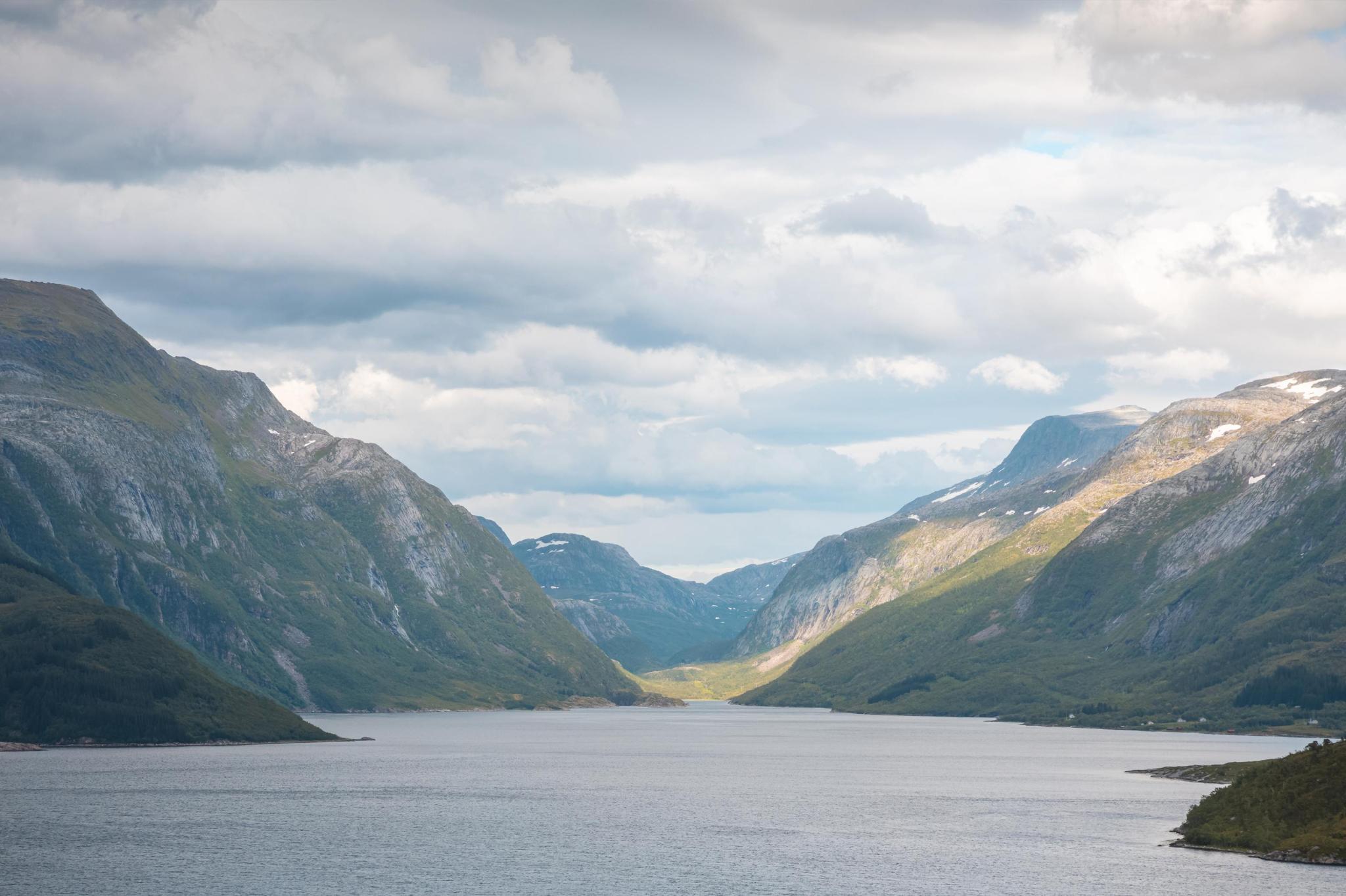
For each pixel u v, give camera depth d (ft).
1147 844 598.75
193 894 489.67
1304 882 478.18
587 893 494.18
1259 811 579.89
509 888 503.61
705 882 517.14
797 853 588.09
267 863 553.23
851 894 492.13
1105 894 479.82
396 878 522.47
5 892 492.13
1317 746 605.73
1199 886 479.82
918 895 488.44
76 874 525.75
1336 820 543.80
